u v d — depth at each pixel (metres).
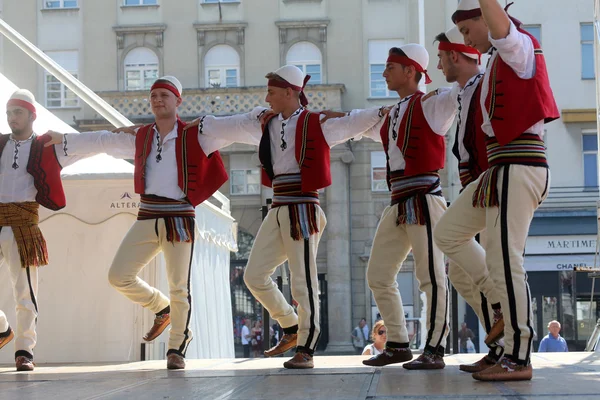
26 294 5.98
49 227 7.78
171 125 5.80
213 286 9.89
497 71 4.06
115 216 7.76
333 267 23.59
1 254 6.07
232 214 24.55
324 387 3.87
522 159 4.02
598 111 9.69
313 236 5.50
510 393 3.42
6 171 6.02
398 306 5.40
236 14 25.17
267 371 5.04
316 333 5.42
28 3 25.55
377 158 24.05
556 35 24.33
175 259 5.72
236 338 23.92
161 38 25.23
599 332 9.22
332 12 24.95
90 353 7.64
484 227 4.40
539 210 23.73
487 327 5.10
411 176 5.20
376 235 5.37
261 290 5.68
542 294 23.33
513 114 3.98
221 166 5.88
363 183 24.02
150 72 25.33
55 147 6.05
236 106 24.48
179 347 5.69
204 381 4.37
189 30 25.20
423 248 5.14
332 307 23.48
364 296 23.84
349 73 24.84
